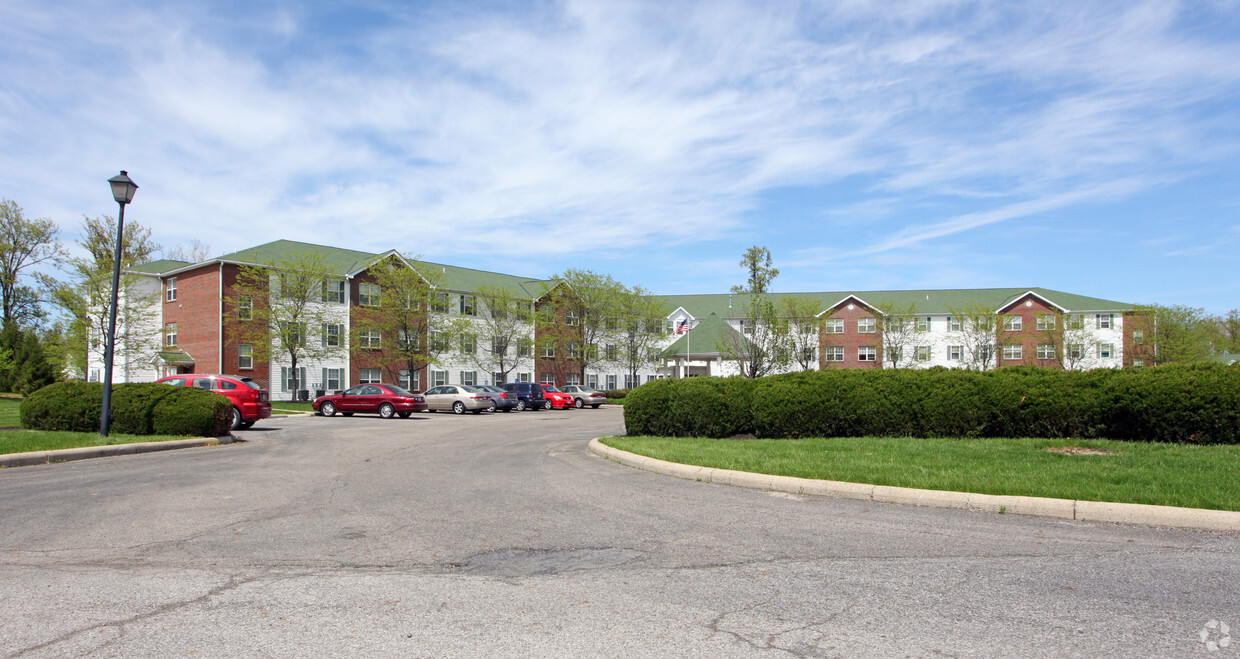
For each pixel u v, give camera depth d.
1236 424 11.44
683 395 15.18
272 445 15.98
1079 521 7.11
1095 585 5.00
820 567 5.55
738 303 68.12
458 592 4.96
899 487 8.35
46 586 5.09
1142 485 7.82
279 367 42.84
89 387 16.50
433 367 50.38
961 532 6.70
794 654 3.84
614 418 28.81
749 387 15.08
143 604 4.70
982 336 59.56
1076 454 10.64
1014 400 13.26
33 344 49.03
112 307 14.86
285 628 4.25
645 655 3.85
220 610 4.58
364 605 4.68
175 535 6.70
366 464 12.32
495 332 52.31
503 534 6.73
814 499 8.48
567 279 56.41
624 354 57.53
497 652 3.89
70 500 8.54
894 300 63.72
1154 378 12.16
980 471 9.02
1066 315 57.41
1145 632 4.11
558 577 5.32
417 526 7.09
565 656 3.84
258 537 6.62
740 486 9.46
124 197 14.98
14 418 22.62
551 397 41.16
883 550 6.06
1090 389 12.89
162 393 16.17
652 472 10.95
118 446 13.61
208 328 41.41
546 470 11.31
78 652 3.88
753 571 5.46
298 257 41.75
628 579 5.27
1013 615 4.42
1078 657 3.78
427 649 3.94
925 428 13.75
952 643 3.98
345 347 44.72
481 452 14.41
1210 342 56.69
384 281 45.69
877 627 4.24
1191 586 4.96
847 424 14.10
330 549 6.17
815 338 57.66
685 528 6.96
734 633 4.16
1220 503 6.82
